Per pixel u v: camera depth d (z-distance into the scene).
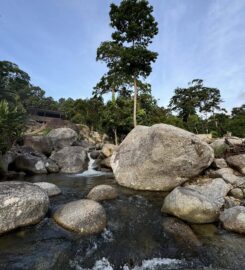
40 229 5.52
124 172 10.97
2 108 13.89
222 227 5.83
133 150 11.23
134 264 4.47
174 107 53.16
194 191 7.08
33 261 4.35
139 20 21.48
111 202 7.97
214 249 4.88
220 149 12.83
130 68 21.70
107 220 6.22
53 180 12.44
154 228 5.90
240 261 4.47
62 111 50.78
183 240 5.25
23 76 51.38
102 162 17.28
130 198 8.55
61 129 25.16
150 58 20.78
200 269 4.25
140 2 20.80
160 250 4.92
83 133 38.16
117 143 26.22
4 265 4.18
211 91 50.78
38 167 14.81
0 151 13.12
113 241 5.23
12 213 5.29
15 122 13.98
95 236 5.34
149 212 7.02
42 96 63.28
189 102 50.50
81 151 18.19
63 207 6.19
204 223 6.04
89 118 39.62
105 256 4.69
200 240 5.24
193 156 9.68
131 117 25.22
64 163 16.30
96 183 11.55
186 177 9.80
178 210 6.37
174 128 10.27
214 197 7.75
